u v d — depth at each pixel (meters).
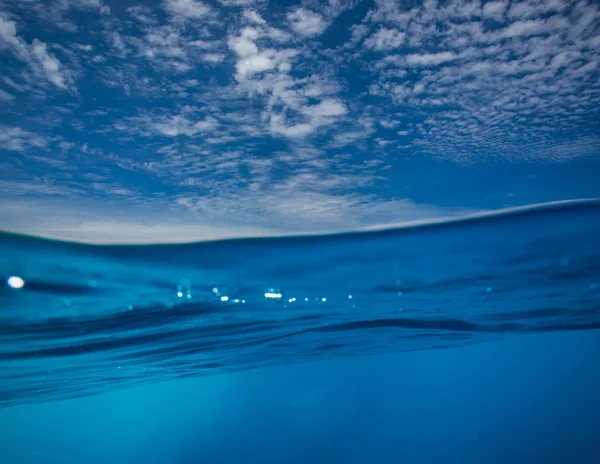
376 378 42.78
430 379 48.97
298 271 7.17
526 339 22.03
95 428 57.06
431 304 10.25
